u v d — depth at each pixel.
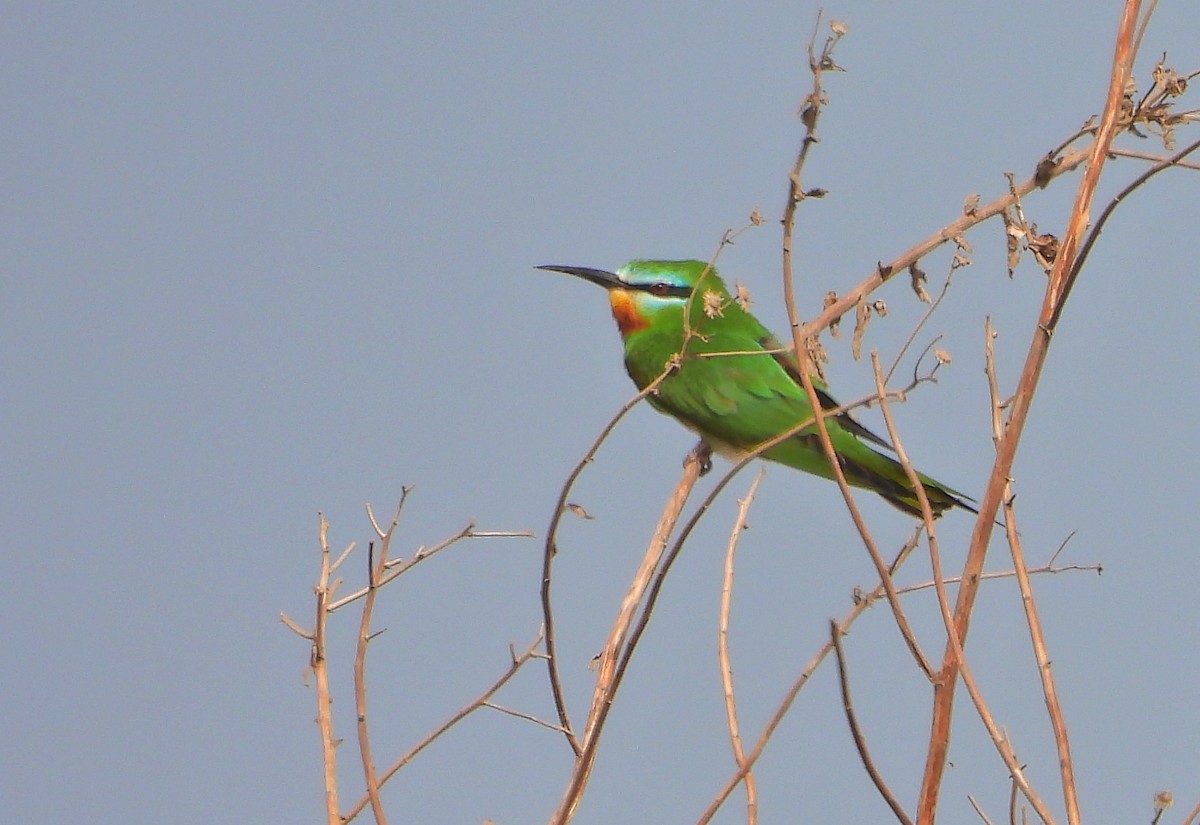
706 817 6.86
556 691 7.75
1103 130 7.72
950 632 6.78
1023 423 7.23
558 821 7.18
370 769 7.39
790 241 7.44
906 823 6.61
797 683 7.15
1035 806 6.46
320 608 7.64
